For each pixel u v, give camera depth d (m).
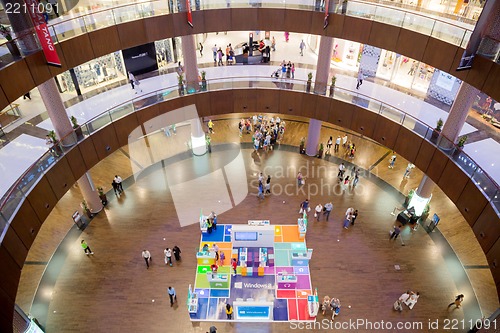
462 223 20.20
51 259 18.14
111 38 16.38
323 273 17.70
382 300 16.59
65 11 18.50
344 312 16.17
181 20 18.03
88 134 16.84
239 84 20.97
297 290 17.00
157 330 15.51
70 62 15.11
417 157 17.36
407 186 22.48
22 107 19.22
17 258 12.00
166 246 18.94
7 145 16.78
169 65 25.09
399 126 17.86
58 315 15.86
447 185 15.73
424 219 20.30
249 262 17.83
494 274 12.23
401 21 16.17
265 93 21.16
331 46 19.69
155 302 16.48
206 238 19.30
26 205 13.09
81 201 21.41
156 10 17.45
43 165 14.70
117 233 19.52
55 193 15.06
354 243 19.14
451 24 14.85
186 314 16.08
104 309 16.14
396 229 18.89
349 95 19.84
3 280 10.99
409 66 22.16
